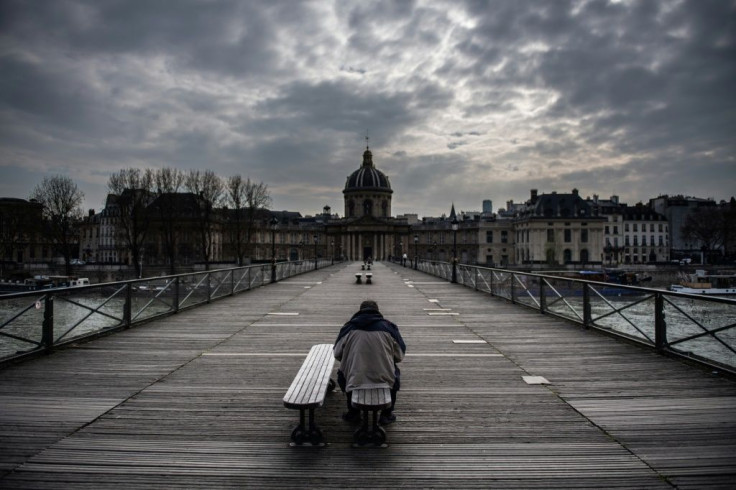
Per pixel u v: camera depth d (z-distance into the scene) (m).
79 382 7.21
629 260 118.44
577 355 9.07
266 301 18.08
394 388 5.53
